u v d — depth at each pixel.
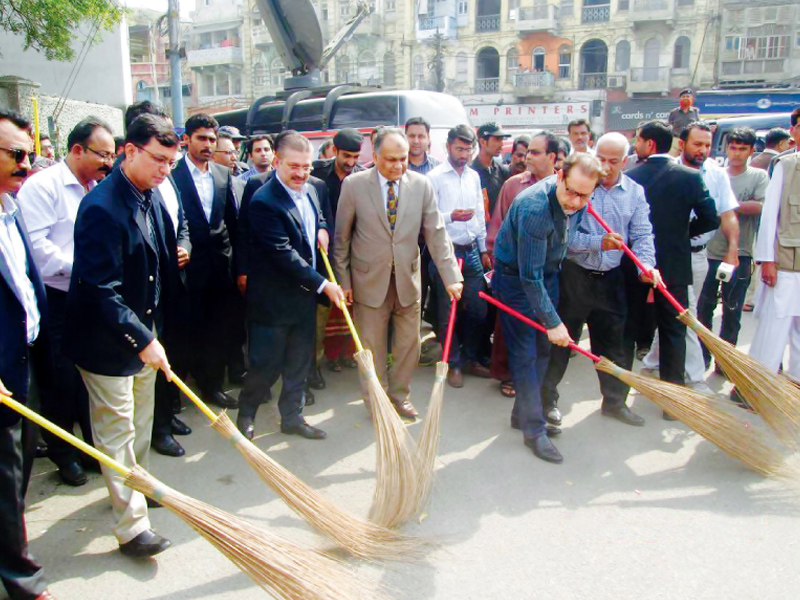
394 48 32.47
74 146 3.39
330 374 5.21
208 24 38.28
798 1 25.81
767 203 4.35
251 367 3.95
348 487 3.51
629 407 4.54
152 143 2.69
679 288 4.20
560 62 30.03
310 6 9.23
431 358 5.50
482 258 5.18
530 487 3.48
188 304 3.99
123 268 2.79
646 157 4.36
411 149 5.30
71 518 3.20
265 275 3.81
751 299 7.21
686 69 28.08
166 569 2.83
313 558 2.46
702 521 3.16
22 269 2.69
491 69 31.61
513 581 2.74
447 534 3.05
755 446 3.54
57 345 3.40
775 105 20.23
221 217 4.39
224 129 6.12
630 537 3.03
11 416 2.39
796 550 2.93
